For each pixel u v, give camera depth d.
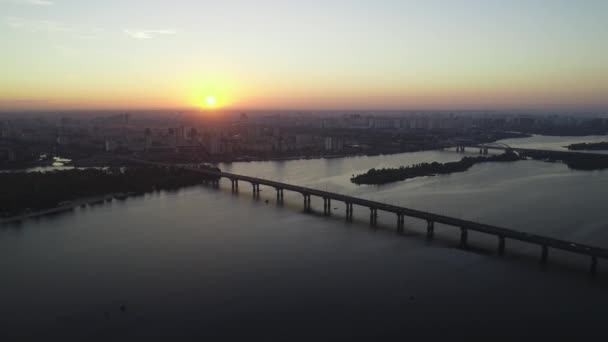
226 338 106.25
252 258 157.75
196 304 122.94
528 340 104.88
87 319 115.44
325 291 130.38
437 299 124.81
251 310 119.31
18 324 113.25
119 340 105.81
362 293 128.88
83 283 136.75
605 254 138.38
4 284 136.62
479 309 119.25
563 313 116.94
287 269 147.00
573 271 144.25
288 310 119.12
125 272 145.12
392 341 104.69
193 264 152.00
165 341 105.19
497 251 164.12
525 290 130.12
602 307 119.81
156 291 130.88
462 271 144.75
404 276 140.75
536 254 160.00
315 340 105.31
